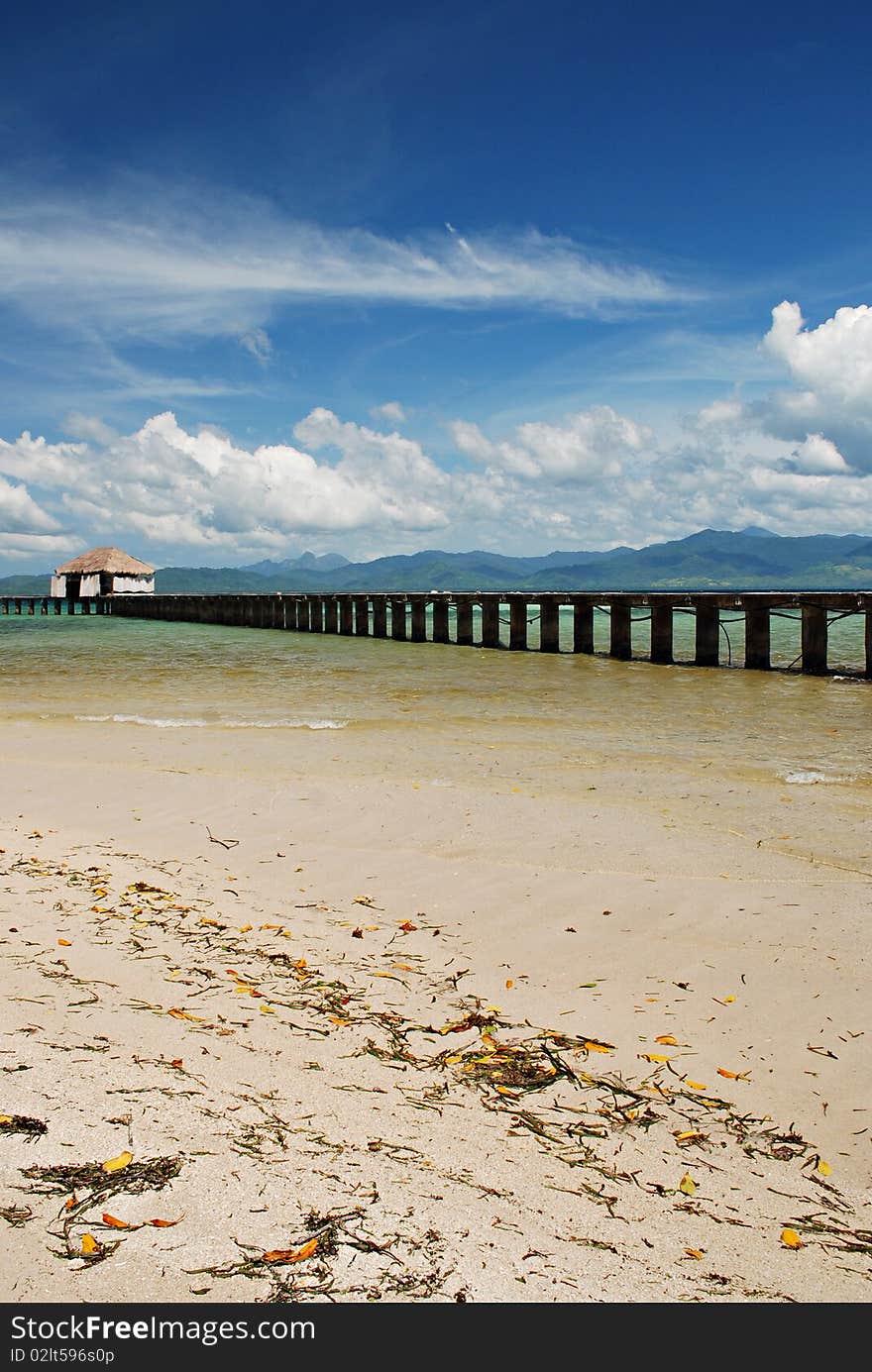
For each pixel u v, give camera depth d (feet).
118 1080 9.58
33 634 126.72
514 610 83.25
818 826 22.80
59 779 28.45
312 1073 10.46
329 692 51.55
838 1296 7.23
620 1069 11.23
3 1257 6.75
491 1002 13.16
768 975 14.16
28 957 13.55
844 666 64.23
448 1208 7.93
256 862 20.11
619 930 16.10
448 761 31.14
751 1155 9.43
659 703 45.93
